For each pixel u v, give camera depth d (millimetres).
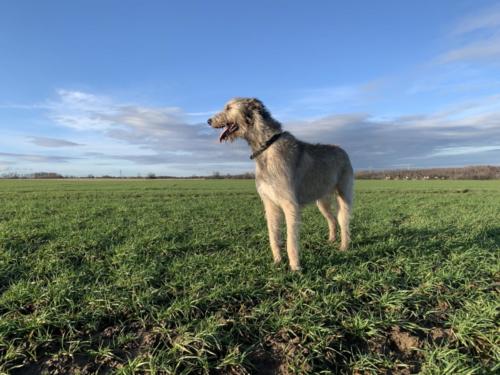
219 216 4070
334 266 2059
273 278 1853
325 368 1238
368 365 1233
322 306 1579
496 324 1417
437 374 1146
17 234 2793
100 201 5910
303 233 3062
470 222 3527
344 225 2574
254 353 1304
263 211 4535
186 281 1853
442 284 1817
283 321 1432
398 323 1442
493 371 1148
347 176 2629
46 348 1328
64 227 3180
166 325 1455
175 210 4637
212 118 2281
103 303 1603
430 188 10633
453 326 1428
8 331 1355
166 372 1183
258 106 2172
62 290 1661
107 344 1354
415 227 3258
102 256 2357
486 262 2150
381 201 6051
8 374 1186
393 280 1821
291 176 2094
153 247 2494
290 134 2236
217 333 1355
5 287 1854
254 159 2168
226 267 2045
